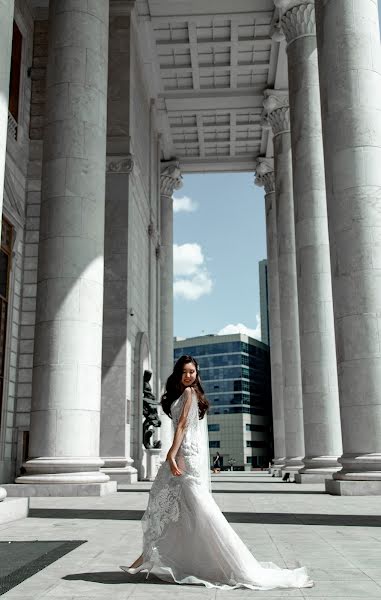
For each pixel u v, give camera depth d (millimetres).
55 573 5711
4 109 9805
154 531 5512
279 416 40500
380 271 15938
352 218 16250
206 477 5574
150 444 28156
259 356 147875
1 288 21453
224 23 31172
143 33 31156
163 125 39844
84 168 17000
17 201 22812
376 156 16500
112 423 22672
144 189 31484
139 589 5039
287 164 35156
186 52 33406
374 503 13023
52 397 15602
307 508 12258
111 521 9930
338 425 21625
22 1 23859
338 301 16297
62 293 16141
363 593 4879
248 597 4734
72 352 15844
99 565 6098
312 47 24453
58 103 17312
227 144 43344
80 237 16547
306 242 22875
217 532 5289
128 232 24688
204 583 5152
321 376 21797
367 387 15477
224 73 35531
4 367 21250
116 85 26234
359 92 16766
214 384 140625
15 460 21703
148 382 27719
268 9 29906
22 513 10375
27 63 24469
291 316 33000
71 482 15141
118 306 23891
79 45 17625
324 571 5820
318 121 23844
